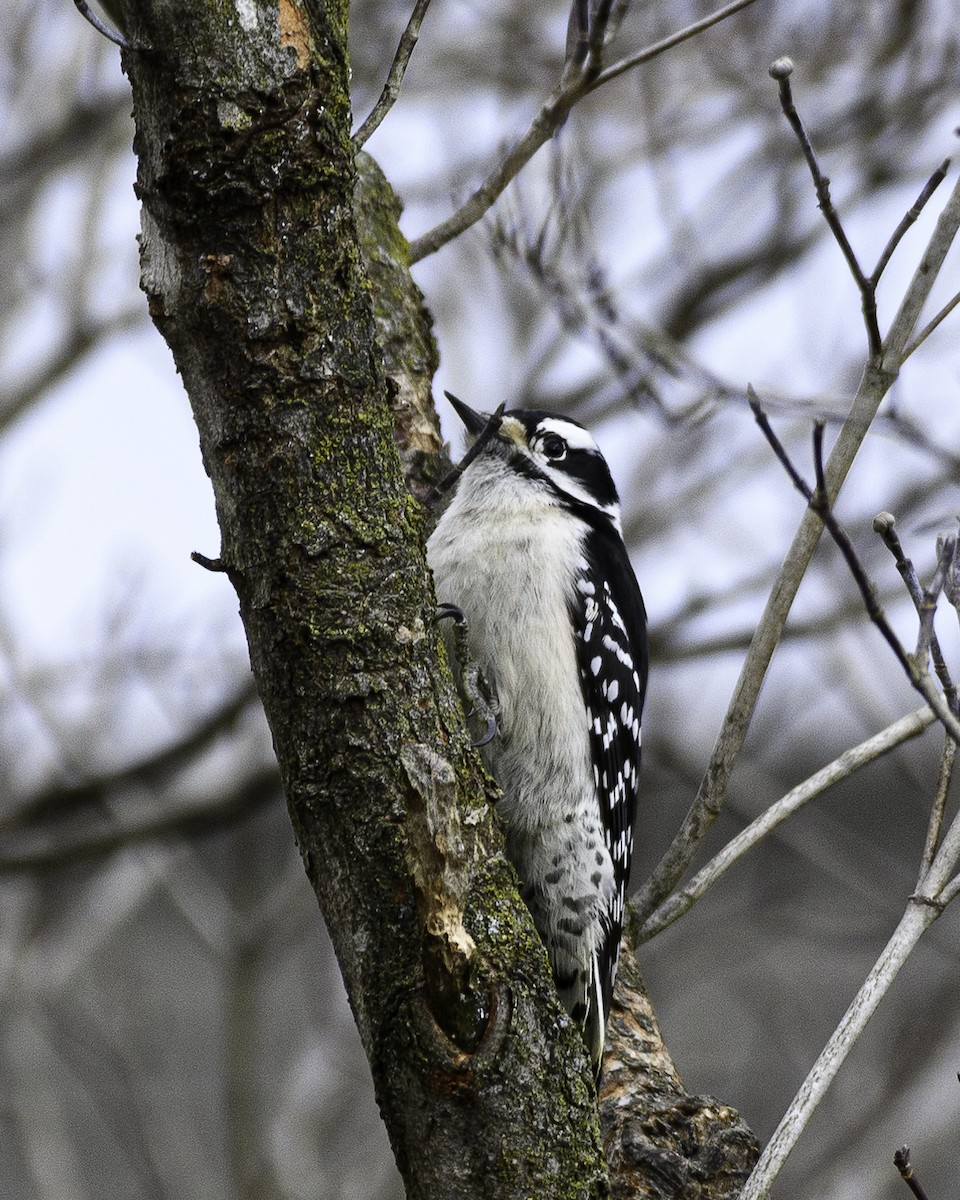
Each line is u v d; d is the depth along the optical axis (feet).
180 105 18.03
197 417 19.26
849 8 44.62
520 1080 18.28
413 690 19.10
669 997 53.98
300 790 18.99
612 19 29.12
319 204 18.60
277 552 18.89
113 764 46.42
